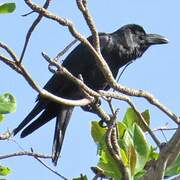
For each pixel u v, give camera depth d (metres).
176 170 8.66
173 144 7.66
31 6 7.64
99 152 9.06
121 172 8.16
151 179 7.74
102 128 9.55
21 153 9.09
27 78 7.89
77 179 8.72
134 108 8.69
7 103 8.37
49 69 8.41
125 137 8.60
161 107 8.54
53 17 7.86
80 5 8.23
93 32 8.43
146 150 8.56
